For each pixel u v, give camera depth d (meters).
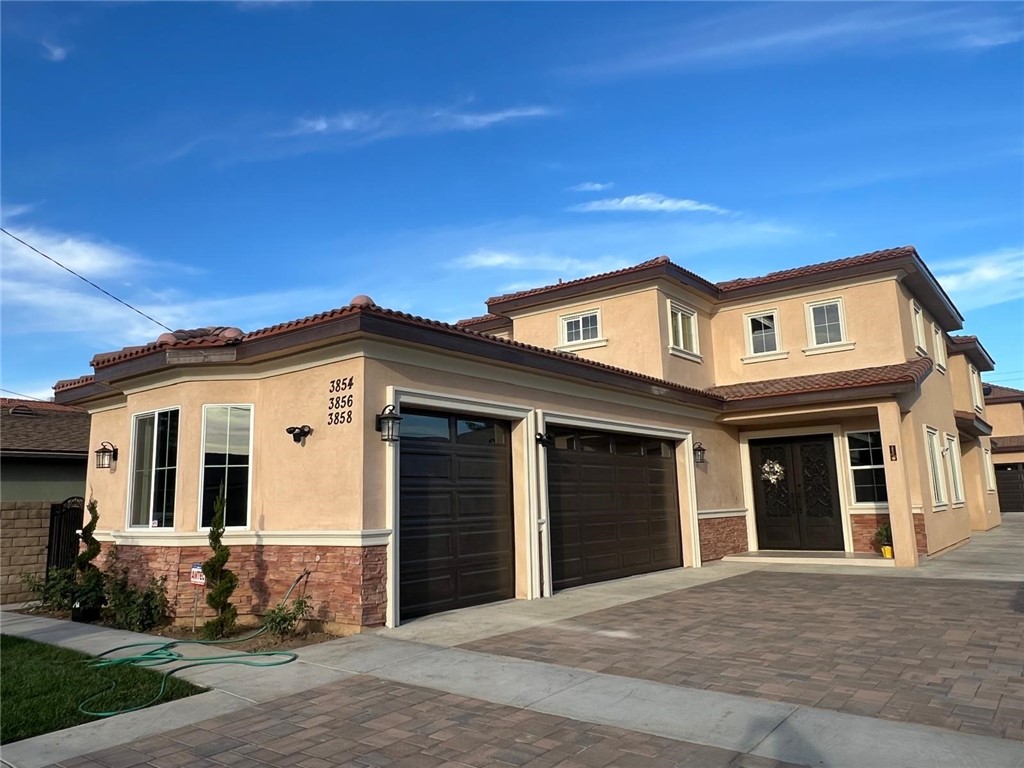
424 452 10.02
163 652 7.99
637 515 14.54
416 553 9.70
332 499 9.09
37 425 15.74
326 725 5.49
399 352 9.52
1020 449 34.50
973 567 14.12
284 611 8.77
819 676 6.56
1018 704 5.67
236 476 10.11
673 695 6.06
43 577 13.34
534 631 8.70
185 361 10.08
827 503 17.25
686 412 16.16
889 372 15.27
